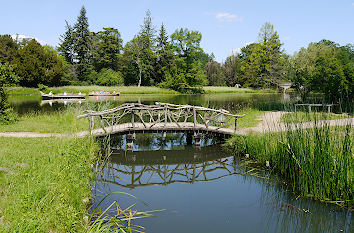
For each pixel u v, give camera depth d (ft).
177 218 14.34
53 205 11.99
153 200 16.92
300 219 14.38
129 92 132.87
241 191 18.53
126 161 27.12
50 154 20.44
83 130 33.14
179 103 80.43
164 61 170.40
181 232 12.77
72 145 22.70
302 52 129.39
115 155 28.94
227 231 12.97
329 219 14.37
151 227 13.25
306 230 13.33
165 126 32.27
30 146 23.29
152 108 32.55
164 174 22.95
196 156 28.96
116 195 17.54
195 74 151.23
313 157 16.87
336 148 16.42
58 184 14.21
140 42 167.63
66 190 14.07
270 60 156.35
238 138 28.60
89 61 176.86
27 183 13.87
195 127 32.24
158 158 28.32
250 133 28.99
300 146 17.74
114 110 30.68
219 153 29.48
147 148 31.96
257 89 161.27
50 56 148.15
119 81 162.09
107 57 170.91
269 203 16.46
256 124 38.50
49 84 150.10
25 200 11.71
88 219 13.28
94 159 24.81
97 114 29.35
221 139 33.76
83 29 178.29
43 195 12.77
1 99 37.81
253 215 14.92
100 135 29.60
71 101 88.84
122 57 171.94
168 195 17.83
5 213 11.04
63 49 180.55
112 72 163.63
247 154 26.16
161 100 94.17
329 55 58.34
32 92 122.62
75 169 17.61
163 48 172.24
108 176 21.77
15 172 15.94
